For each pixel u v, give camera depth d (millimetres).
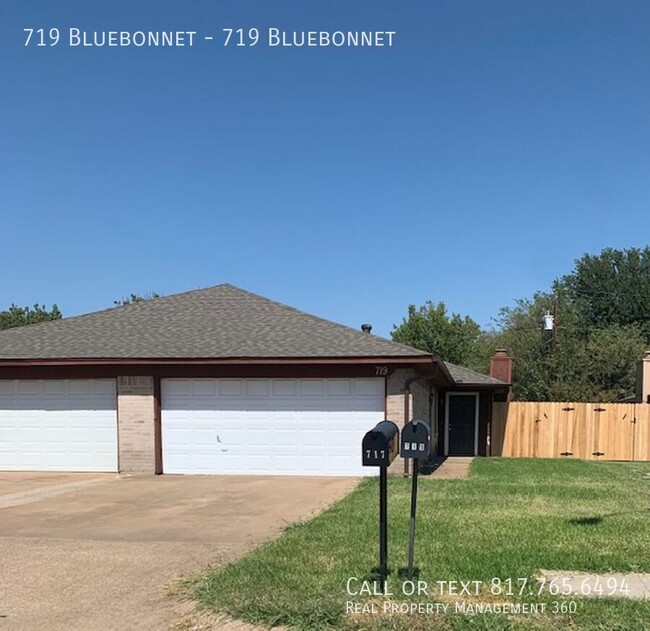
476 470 15867
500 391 22016
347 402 14062
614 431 21000
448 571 6043
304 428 14164
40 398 14922
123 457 14531
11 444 14938
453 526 8086
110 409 14695
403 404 13828
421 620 4859
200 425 14438
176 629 4988
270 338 14836
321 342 14438
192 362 14109
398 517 8711
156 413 14484
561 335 39781
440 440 21844
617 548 6984
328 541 7262
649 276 54812
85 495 11297
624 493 11383
